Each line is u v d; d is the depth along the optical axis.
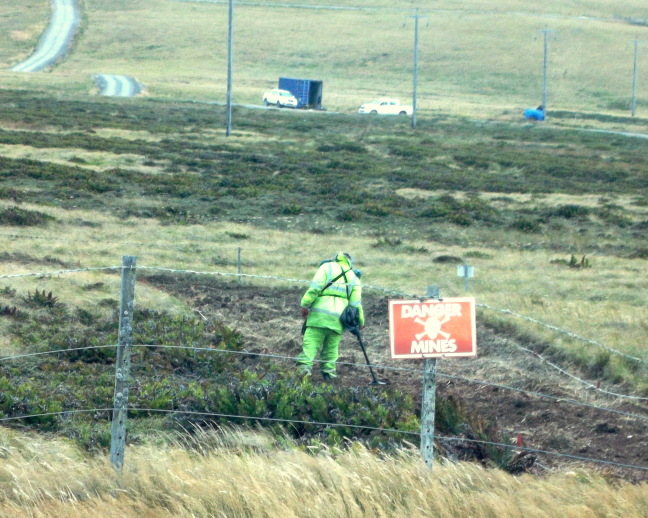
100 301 48.47
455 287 59.06
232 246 75.62
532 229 92.12
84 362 37.41
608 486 21.47
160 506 19.02
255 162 135.88
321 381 36.03
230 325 46.47
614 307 52.28
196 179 114.31
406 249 78.62
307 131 189.50
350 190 112.69
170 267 62.72
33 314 44.28
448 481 20.50
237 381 33.38
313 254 73.88
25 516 18.28
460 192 117.00
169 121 188.38
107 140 145.25
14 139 132.50
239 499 18.97
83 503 19.09
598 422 30.56
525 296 56.09
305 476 20.17
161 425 28.16
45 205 88.75
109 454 23.39
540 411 31.84
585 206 107.00
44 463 20.95
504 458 25.09
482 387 35.38
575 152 178.88
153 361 37.06
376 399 30.23
